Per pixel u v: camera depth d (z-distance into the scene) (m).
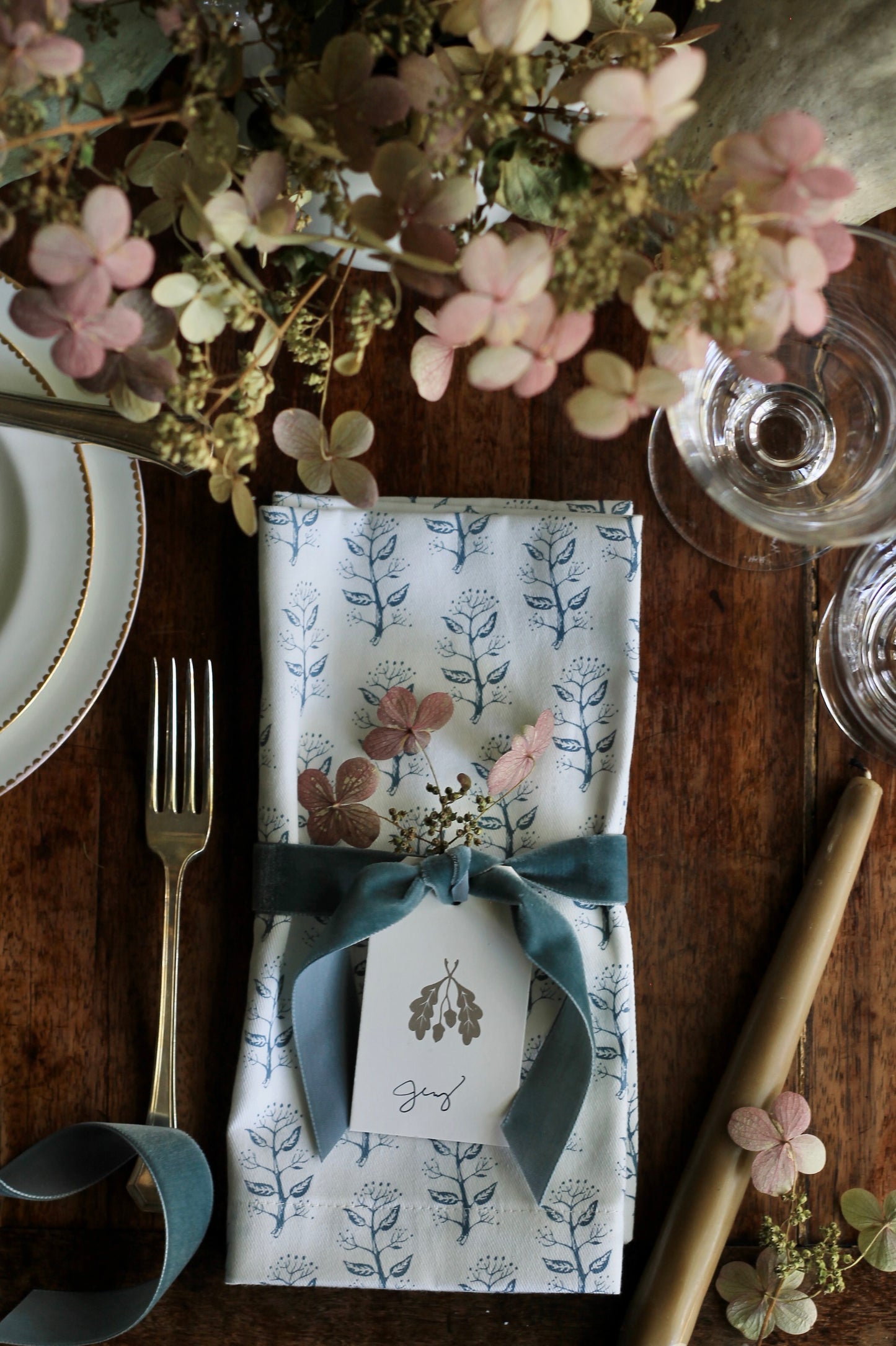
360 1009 0.69
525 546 0.69
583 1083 0.65
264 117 0.59
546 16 0.50
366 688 0.69
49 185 0.53
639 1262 0.70
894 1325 0.70
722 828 0.71
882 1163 0.71
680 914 0.71
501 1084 0.66
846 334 0.68
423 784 0.69
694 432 0.64
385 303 0.54
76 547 0.67
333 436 0.57
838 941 0.72
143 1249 0.70
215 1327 0.69
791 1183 0.68
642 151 0.50
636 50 0.52
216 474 0.55
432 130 0.52
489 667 0.69
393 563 0.69
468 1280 0.67
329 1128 0.67
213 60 0.53
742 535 0.72
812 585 0.72
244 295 0.54
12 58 0.49
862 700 0.72
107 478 0.68
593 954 0.68
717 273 0.51
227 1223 0.67
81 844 0.71
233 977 0.70
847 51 0.62
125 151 0.69
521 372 0.51
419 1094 0.66
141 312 0.53
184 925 0.70
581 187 0.54
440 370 0.56
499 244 0.50
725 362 0.68
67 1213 0.70
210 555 0.71
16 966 0.70
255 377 0.55
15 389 0.67
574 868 0.67
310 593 0.68
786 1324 0.69
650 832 0.71
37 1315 0.68
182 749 0.71
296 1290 0.70
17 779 0.67
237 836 0.71
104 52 0.60
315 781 0.67
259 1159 0.67
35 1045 0.70
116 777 0.71
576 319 0.52
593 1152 0.67
